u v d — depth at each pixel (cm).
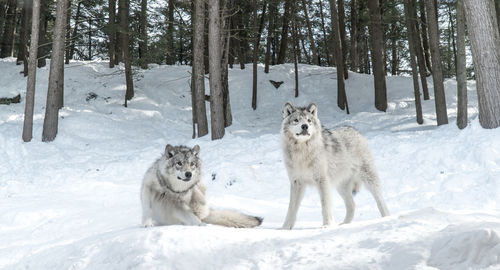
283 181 1255
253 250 430
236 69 3112
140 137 2089
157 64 3241
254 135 2122
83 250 507
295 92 2808
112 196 1116
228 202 990
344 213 909
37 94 2459
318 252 391
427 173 1139
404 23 2691
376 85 2509
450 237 361
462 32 1476
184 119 2514
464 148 1201
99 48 3775
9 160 1589
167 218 619
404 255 349
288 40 3409
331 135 715
